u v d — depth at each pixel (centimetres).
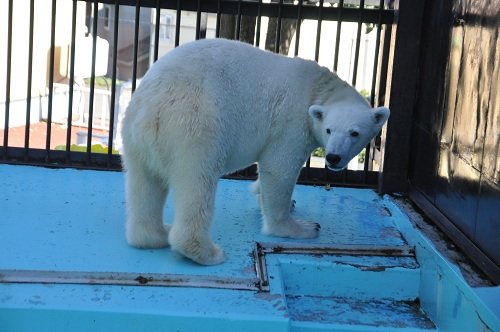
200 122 324
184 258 355
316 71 376
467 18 369
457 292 320
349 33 1132
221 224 410
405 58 462
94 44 488
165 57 345
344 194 486
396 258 384
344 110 354
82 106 906
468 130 358
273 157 373
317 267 368
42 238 368
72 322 298
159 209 363
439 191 403
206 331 300
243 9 484
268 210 391
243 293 323
